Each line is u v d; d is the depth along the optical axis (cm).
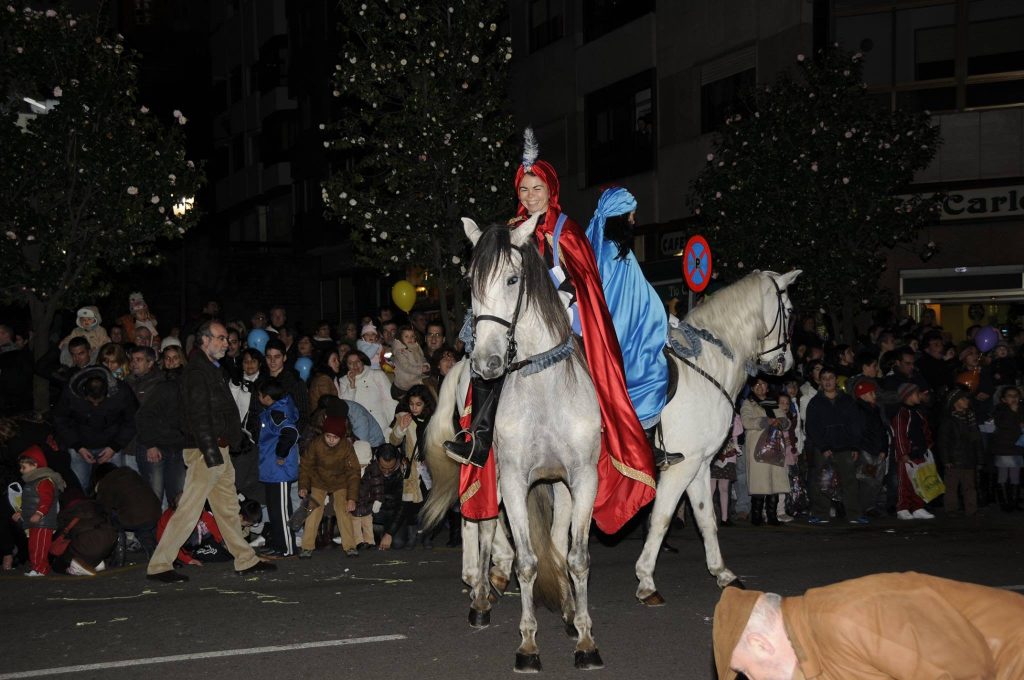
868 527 1195
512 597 812
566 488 673
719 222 1730
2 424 981
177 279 3159
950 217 1961
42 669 617
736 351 812
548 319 607
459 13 1791
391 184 1806
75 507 950
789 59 2019
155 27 4569
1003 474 1327
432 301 2941
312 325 3781
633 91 2453
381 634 689
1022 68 1933
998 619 333
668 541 1093
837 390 1250
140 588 873
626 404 649
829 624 329
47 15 1459
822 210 1639
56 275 1445
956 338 1970
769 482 1198
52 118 1421
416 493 1077
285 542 1021
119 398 1045
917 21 2006
